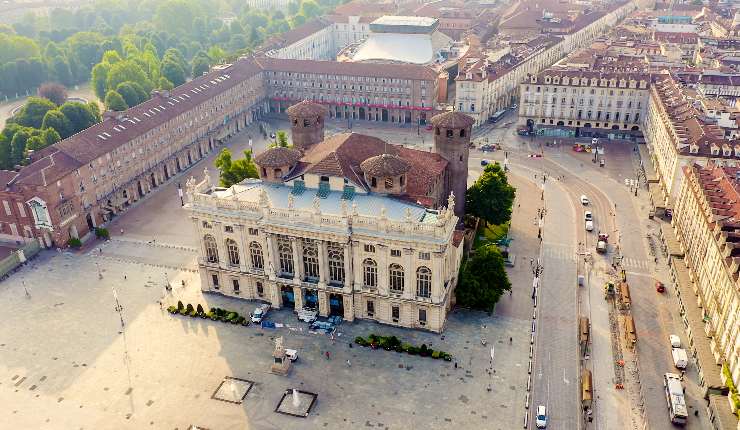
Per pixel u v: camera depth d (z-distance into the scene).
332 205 125.56
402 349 118.50
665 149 179.00
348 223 119.06
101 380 113.44
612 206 175.88
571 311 129.50
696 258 132.12
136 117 194.88
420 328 124.38
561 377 111.62
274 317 130.12
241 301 135.75
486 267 126.94
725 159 157.88
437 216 117.25
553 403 105.81
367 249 120.62
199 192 135.00
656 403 105.88
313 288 126.56
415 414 103.88
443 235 114.38
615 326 124.94
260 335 124.56
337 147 132.88
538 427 100.12
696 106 185.25
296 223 121.94
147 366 116.62
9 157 195.00
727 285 107.81
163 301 136.25
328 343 121.69
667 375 108.12
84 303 136.12
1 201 158.62
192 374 114.38
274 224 122.69
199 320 129.38
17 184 155.12
